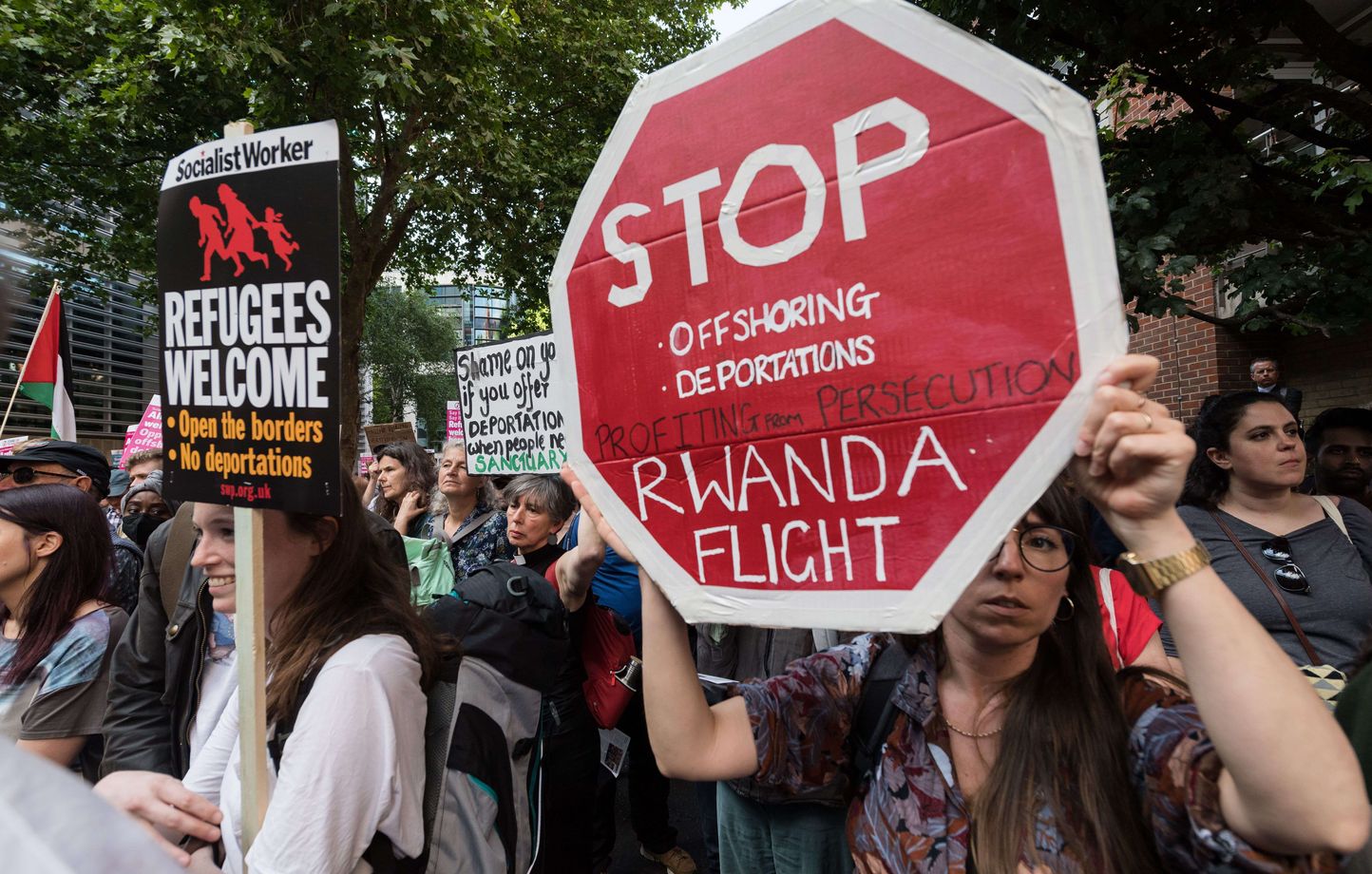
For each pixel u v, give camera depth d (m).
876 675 1.27
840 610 0.98
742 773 1.22
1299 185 3.48
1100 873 0.97
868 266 0.96
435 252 13.93
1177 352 7.38
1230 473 2.52
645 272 1.16
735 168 1.07
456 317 40.25
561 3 12.35
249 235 1.47
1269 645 0.78
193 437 1.56
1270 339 6.79
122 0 8.76
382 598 1.51
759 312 1.05
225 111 10.22
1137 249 2.85
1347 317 3.28
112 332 15.35
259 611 1.40
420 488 4.86
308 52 8.30
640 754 3.25
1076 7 3.13
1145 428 0.78
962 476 0.90
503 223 12.23
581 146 13.14
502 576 1.83
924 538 0.92
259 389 1.45
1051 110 0.83
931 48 0.91
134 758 1.99
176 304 1.59
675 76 1.13
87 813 0.46
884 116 0.95
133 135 10.30
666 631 1.20
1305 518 2.44
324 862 1.20
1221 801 0.85
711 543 1.10
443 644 1.58
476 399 3.91
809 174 1.01
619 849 3.70
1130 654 1.76
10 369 4.70
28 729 2.06
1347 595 2.26
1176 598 0.80
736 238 1.07
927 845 1.11
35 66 9.74
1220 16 3.09
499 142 10.83
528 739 1.73
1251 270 3.13
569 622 2.41
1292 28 3.09
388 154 10.92
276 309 1.44
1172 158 3.11
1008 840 1.02
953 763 1.15
